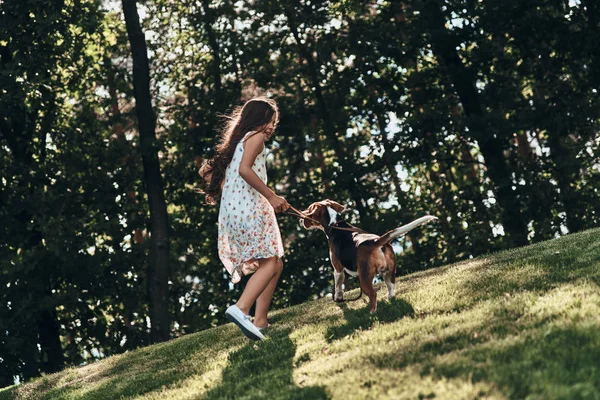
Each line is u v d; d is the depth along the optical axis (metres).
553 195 18.58
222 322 20.67
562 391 3.80
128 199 19.78
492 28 18.03
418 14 19.42
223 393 5.35
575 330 4.58
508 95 18.59
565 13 18.50
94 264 17.66
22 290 17.28
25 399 8.41
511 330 4.95
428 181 22.98
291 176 21.58
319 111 20.52
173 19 21.80
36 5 16.83
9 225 18.08
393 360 4.86
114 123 20.17
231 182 6.29
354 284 20.45
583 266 6.75
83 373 9.08
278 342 6.48
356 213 21.19
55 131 19.75
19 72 16.88
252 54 20.06
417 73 19.83
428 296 6.80
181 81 21.50
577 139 19.55
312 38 20.45
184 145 19.94
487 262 8.64
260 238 6.17
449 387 4.11
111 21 20.36
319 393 4.57
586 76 18.45
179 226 20.62
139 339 19.58
